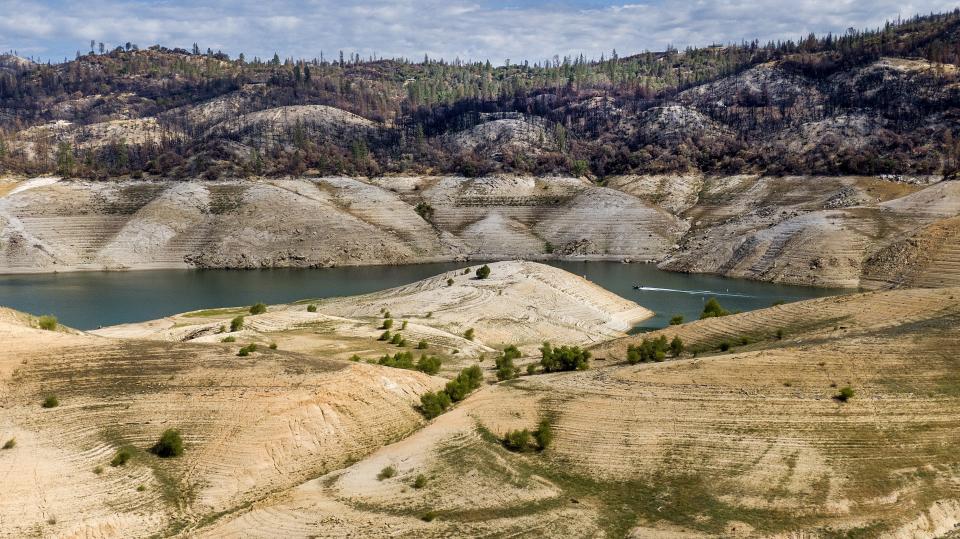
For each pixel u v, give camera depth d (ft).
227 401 226.58
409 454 212.02
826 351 261.03
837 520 173.06
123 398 226.17
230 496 192.34
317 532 171.73
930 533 172.24
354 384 246.27
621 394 244.63
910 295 329.31
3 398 220.23
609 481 195.72
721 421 219.41
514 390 260.42
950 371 239.50
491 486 192.54
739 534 167.63
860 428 211.41
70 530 169.07
